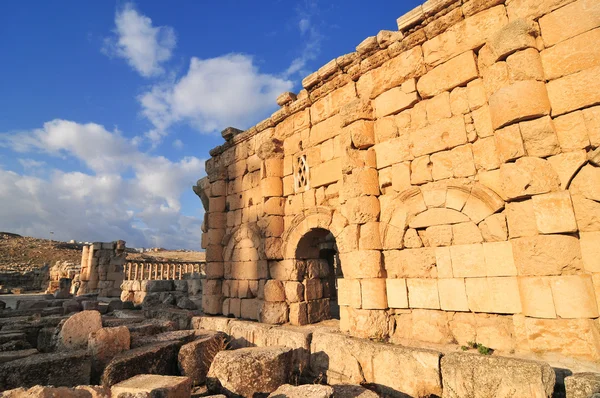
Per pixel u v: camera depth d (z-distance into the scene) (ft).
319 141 33.24
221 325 35.55
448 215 22.59
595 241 16.83
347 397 18.35
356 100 28.14
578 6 18.38
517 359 16.34
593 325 16.22
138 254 154.30
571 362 16.14
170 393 15.96
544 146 18.13
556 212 17.44
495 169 20.79
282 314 33.22
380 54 27.58
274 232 35.68
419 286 23.53
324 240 47.09
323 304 35.12
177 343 25.20
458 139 22.61
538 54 19.21
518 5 20.44
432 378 19.15
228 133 45.14
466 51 22.72
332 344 25.27
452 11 23.44
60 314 45.62
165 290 61.57
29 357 20.08
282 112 37.27
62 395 13.78
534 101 18.38
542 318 17.24
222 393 20.53
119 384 16.61
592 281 16.70
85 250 87.51
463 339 21.11
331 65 31.45
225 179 45.57
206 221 46.70
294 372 26.53
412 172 24.84
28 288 122.72
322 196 32.37
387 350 21.57
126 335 23.88
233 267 41.42
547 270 17.33
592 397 12.69
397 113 26.50
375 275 25.18
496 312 19.77
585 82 17.71
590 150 17.47
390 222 25.70
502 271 19.79
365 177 26.66
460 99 22.94
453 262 21.93
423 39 24.98
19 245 182.60
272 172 36.78
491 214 20.70
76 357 20.52
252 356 20.93
